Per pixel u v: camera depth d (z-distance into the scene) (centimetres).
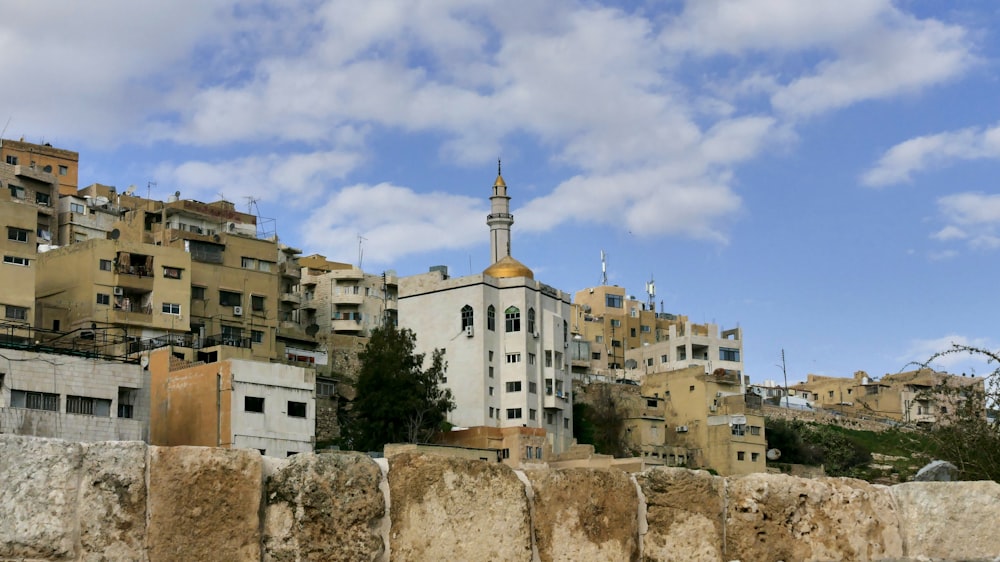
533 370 10319
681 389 11019
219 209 11706
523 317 10350
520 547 898
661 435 10825
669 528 982
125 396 6241
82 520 754
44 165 12212
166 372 6944
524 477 930
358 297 12300
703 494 997
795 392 14038
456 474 888
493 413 10112
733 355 13112
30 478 744
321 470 838
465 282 10400
